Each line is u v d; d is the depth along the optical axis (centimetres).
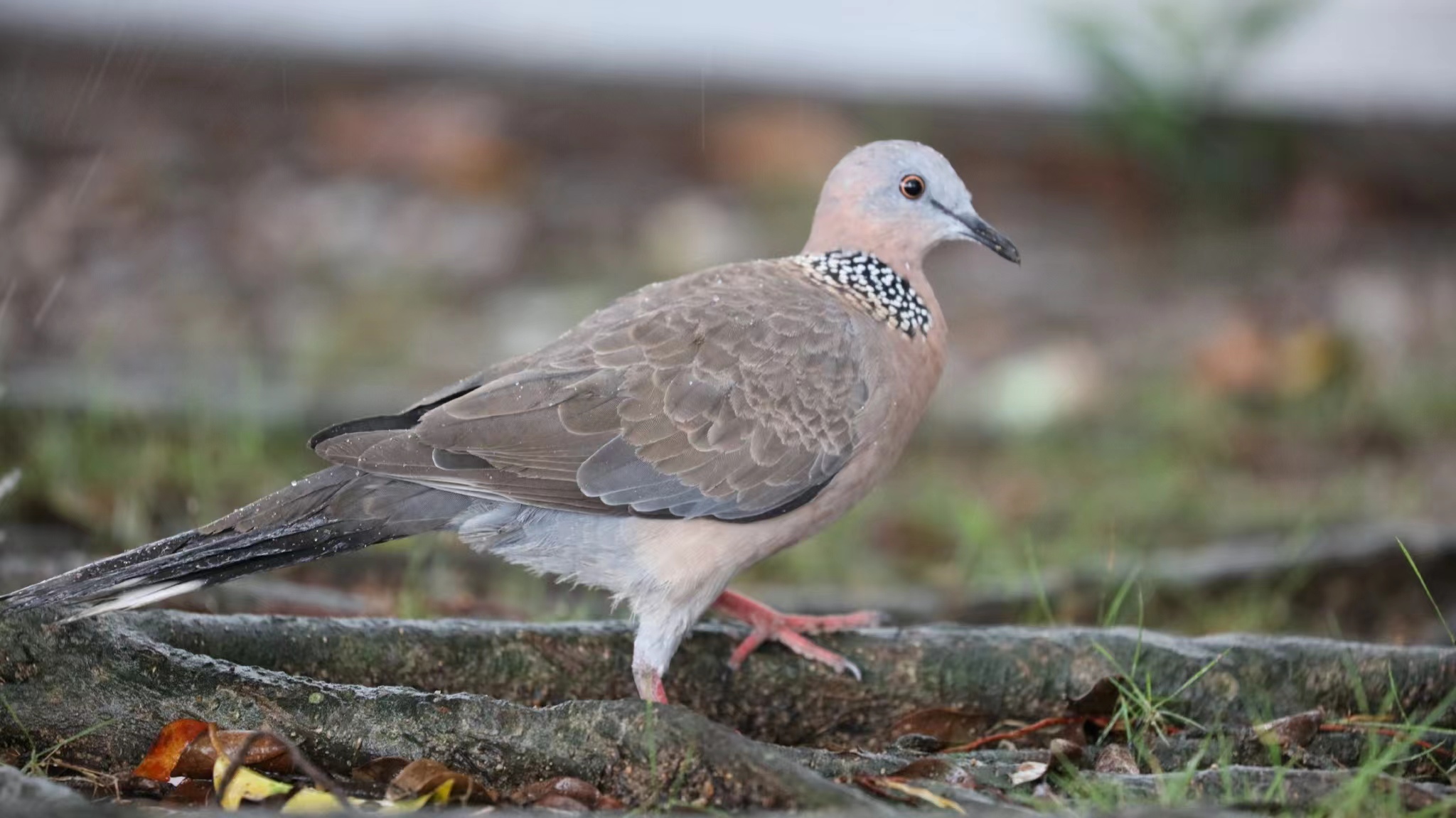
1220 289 1731
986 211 1903
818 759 732
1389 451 1414
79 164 1731
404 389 1433
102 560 727
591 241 1781
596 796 706
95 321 1484
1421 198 1920
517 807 698
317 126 1922
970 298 1717
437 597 1028
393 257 1708
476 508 792
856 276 895
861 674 851
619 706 723
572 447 787
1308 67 2058
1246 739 785
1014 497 1327
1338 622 1113
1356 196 1905
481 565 1115
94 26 1869
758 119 1970
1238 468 1395
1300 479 1372
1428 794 691
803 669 857
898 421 864
